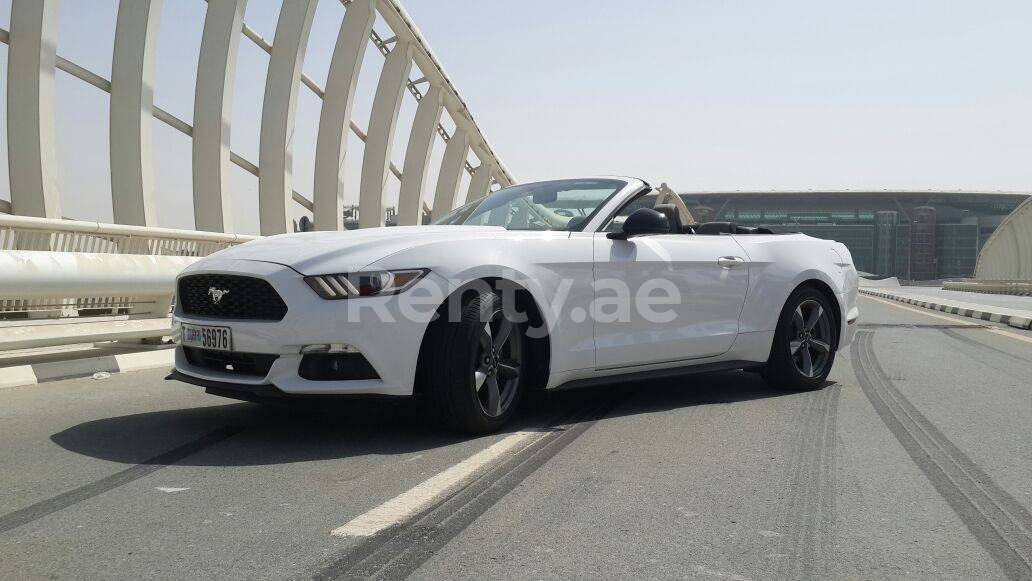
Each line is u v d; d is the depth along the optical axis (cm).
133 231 623
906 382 578
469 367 370
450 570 214
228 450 349
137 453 342
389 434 382
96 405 454
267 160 1588
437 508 269
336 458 337
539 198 483
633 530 249
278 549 229
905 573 218
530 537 242
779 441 377
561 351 409
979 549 237
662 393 517
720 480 307
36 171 1074
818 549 235
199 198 1394
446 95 2542
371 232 405
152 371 602
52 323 555
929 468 330
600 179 491
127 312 618
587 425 411
